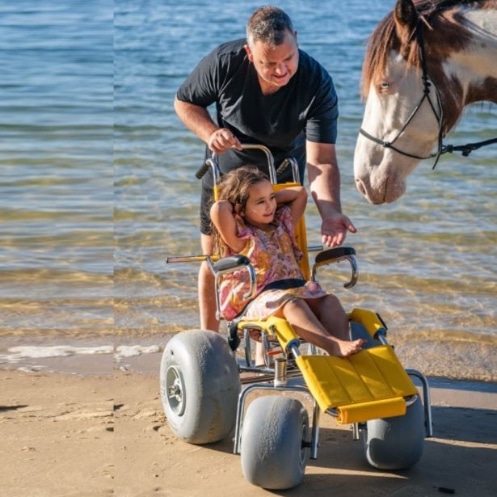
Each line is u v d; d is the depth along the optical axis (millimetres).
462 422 6254
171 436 5953
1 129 14359
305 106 6273
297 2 19172
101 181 12070
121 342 7688
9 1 21359
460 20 7039
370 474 5434
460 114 7242
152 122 14672
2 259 9586
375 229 10406
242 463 5172
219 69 6254
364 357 5246
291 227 6066
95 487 5148
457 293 8734
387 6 18859
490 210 11062
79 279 9148
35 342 7688
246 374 7164
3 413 6230
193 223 10742
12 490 5070
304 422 5305
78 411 6301
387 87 7113
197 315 8281
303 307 5480
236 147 6066
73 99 16047
